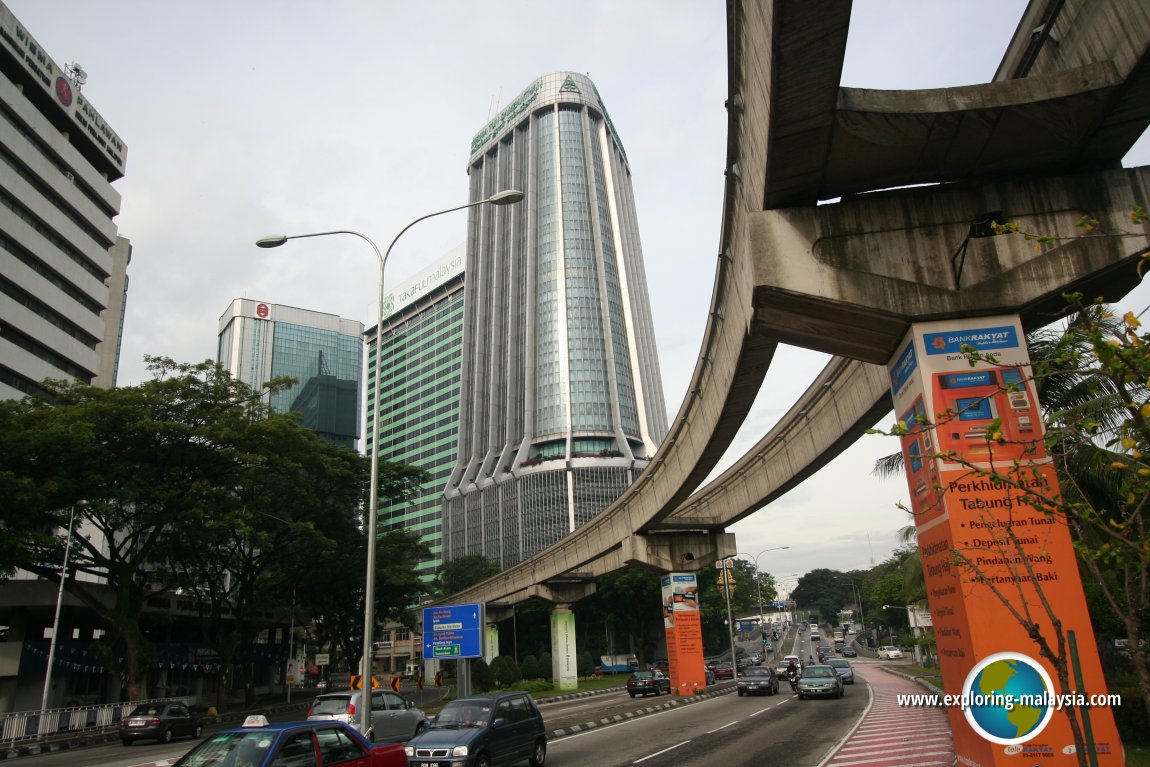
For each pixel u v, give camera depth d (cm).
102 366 7206
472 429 14550
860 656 9656
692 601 3819
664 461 3191
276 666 6981
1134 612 593
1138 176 1177
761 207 1254
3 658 3778
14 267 5047
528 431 13012
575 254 13975
